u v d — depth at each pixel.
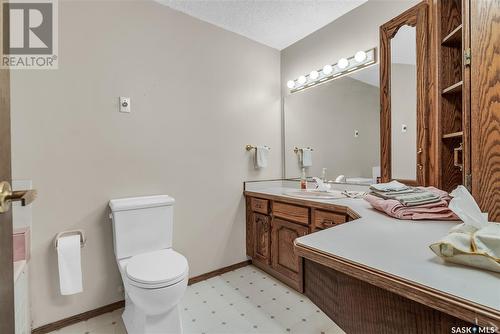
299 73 2.53
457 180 1.34
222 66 2.28
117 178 1.76
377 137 1.89
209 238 2.22
